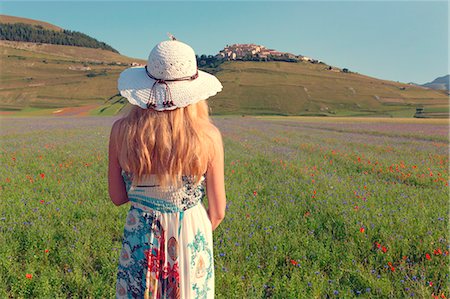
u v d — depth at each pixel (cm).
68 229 491
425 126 4100
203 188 232
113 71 18188
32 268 385
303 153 1524
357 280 380
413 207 594
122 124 214
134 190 223
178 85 209
